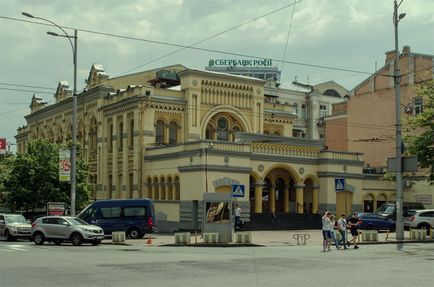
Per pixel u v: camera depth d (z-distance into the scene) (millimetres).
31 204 43812
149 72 59531
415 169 31953
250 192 45281
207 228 31094
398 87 32625
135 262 19516
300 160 46750
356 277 15305
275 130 57062
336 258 21250
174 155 44406
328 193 47094
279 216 44625
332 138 66188
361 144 59812
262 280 14688
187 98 50250
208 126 51906
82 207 45000
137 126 48906
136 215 37594
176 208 43875
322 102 76688
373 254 23328
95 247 28938
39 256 22250
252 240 32938
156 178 46969
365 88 59906
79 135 60062
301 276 15555
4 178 44344
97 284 13969
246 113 53312
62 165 35344
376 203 51094
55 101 68625
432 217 40688
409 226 40969
